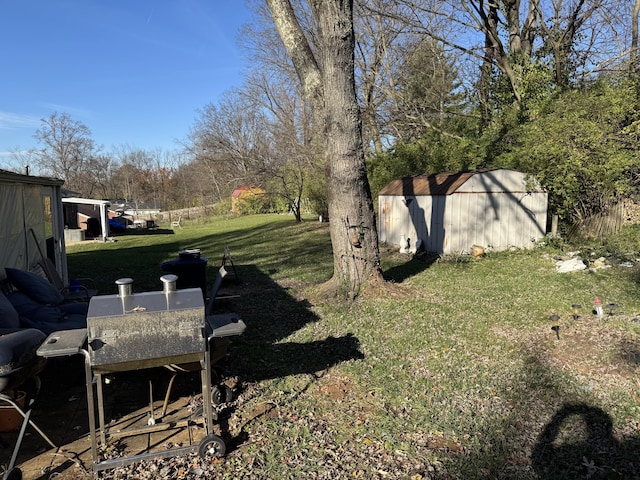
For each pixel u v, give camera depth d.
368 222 7.61
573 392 4.02
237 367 4.84
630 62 13.01
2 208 6.14
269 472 3.02
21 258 6.97
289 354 5.20
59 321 4.83
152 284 10.13
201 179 49.94
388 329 5.91
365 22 21.70
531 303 6.87
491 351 5.09
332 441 3.38
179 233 26.72
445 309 6.68
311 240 17.20
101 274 11.91
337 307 7.02
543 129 11.67
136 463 3.13
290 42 7.54
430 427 3.52
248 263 12.52
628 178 10.56
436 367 4.67
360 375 4.53
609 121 11.10
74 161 49.16
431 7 17.73
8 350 2.92
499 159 13.21
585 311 6.36
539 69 14.62
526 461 3.07
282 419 3.71
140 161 57.56
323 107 7.50
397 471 3.00
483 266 10.01
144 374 4.68
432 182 12.74
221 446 3.18
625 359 4.63
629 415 3.60
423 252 12.08
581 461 3.04
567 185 10.87
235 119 34.97
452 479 2.90
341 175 7.40
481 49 16.69
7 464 3.13
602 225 10.95
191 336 3.04
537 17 16.39
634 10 15.38
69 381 4.55
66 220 25.22
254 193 35.09
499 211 11.67
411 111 20.52
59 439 3.48
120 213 33.34
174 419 3.73
